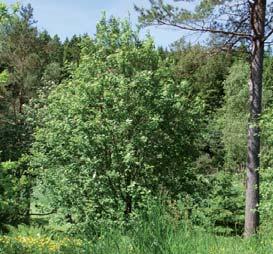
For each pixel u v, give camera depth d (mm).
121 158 13719
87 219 12906
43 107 24141
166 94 14492
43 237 8688
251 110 15266
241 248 4789
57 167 15203
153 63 15391
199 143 15734
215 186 17031
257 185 14656
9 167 7934
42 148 16000
